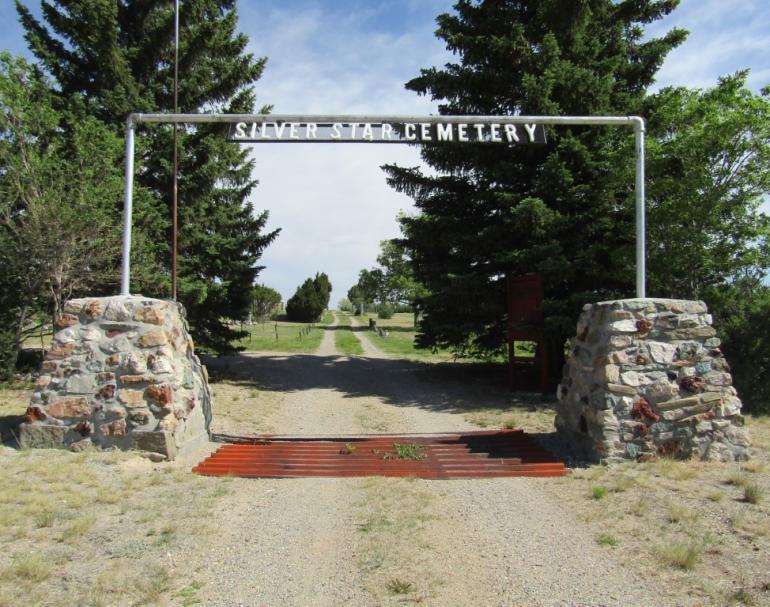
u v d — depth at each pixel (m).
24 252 12.34
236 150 17.80
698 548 4.76
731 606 3.85
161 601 3.96
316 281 65.88
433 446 8.60
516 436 9.16
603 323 7.86
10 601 3.85
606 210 13.16
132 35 16.83
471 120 8.45
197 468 7.28
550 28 14.04
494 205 14.73
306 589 4.18
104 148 13.23
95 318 7.90
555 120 8.48
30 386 13.38
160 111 16.33
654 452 7.38
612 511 5.73
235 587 4.20
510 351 14.46
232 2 17.80
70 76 15.72
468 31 14.81
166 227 15.04
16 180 12.20
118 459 7.18
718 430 7.51
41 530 5.09
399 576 4.38
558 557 4.71
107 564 4.48
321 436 9.68
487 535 5.20
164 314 8.02
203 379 9.18
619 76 14.62
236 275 16.83
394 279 50.56
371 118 8.41
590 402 7.82
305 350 27.05
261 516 5.69
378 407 12.66
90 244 12.62
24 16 15.72
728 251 12.30
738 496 6.07
